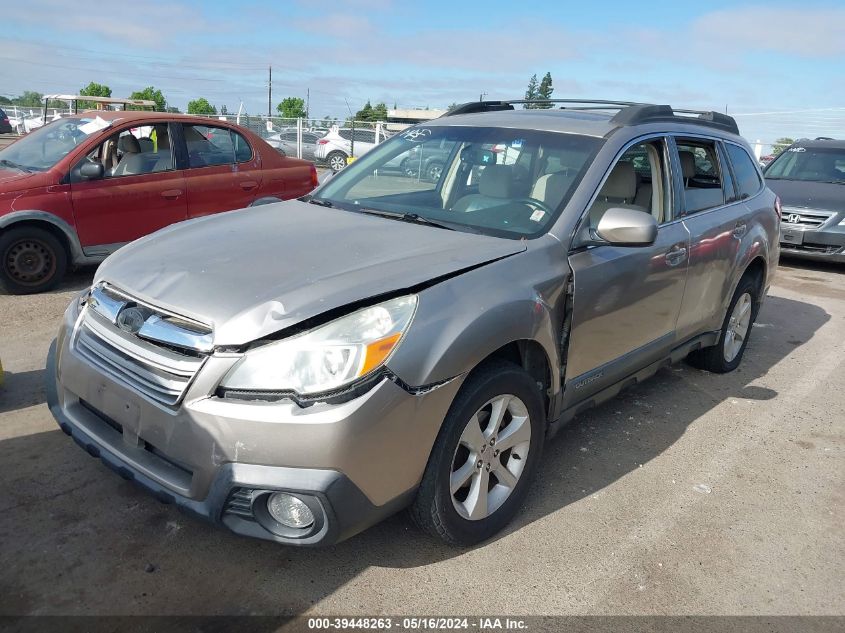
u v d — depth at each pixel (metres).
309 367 2.27
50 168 6.33
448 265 2.71
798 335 6.38
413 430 2.42
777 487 3.60
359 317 2.38
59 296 6.29
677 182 4.02
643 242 3.05
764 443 4.09
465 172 3.68
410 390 2.38
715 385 4.98
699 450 3.96
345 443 2.25
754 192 5.10
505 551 2.91
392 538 2.94
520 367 2.90
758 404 4.68
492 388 2.71
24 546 2.73
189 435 2.31
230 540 2.85
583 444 3.94
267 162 7.68
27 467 3.29
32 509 2.97
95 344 2.70
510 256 2.92
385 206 3.65
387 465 2.38
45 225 6.29
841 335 6.43
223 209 7.33
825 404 4.74
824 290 8.29
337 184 4.07
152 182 6.78
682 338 4.28
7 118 27.55
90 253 6.56
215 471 2.28
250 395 2.28
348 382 2.28
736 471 3.74
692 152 4.33
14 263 6.19
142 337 2.49
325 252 2.81
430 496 2.59
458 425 2.59
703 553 3.00
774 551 3.04
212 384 2.30
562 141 3.62
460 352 2.51
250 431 2.24
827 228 9.05
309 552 2.81
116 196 6.56
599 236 3.14
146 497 3.10
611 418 4.32
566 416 3.32
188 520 2.96
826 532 3.22
